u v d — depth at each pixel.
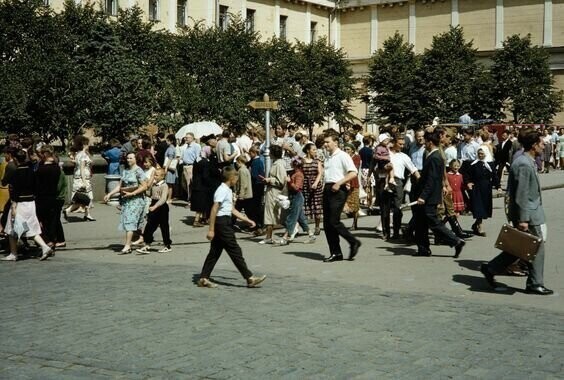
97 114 27.97
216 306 9.44
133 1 43.56
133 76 29.80
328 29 62.72
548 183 29.64
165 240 14.63
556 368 6.83
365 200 22.67
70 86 26.73
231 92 37.44
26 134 25.72
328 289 10.51
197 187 18.34
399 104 47.25
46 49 29.16
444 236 13.23
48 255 13.73
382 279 11.35
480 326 8.35
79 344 7.75
